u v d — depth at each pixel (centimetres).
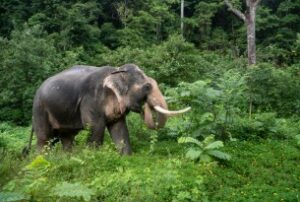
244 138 1102
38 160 708
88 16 4181
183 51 2183
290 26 4544
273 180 844
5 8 4059
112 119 966
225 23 4834
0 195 591
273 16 4431
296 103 1536
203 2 4603
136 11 4406
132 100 934
